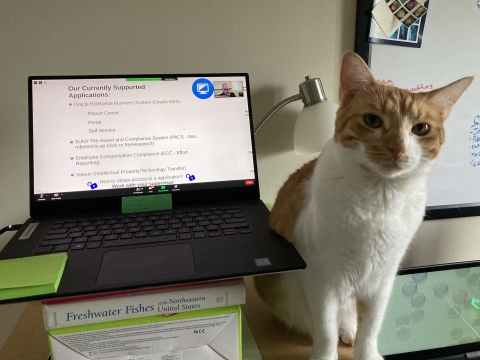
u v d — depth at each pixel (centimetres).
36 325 70
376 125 55
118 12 78
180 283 48
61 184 67
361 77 58
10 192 83
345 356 66
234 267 51
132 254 54
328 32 89
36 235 59
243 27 84
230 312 52
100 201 68
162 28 81
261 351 65
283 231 62
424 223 113
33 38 77
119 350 51
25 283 44
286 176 96
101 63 81
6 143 80
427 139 55
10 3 74
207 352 53
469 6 95
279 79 89
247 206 71
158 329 51
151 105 70
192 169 71
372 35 90
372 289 60
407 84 98
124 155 69
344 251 55
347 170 55
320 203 56
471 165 110
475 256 120
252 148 74
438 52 97
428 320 71
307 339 68
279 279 67
